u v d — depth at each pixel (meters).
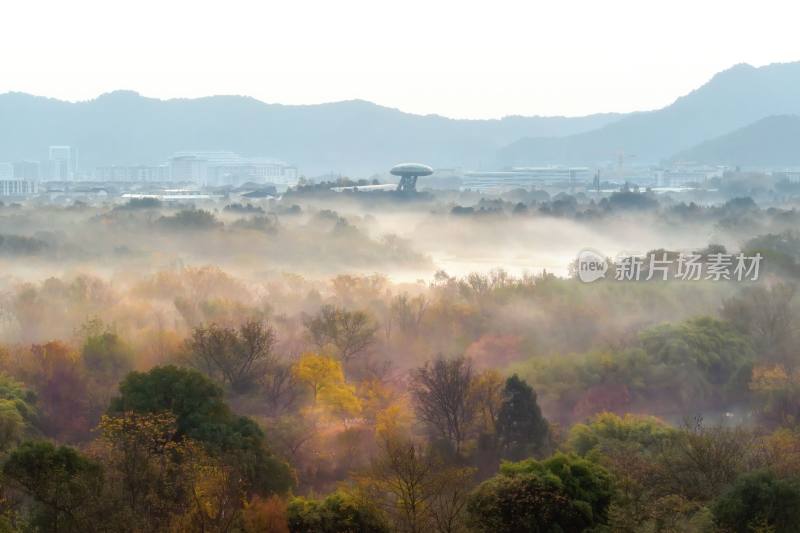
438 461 149.62
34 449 125.62
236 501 129.38
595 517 129.88
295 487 153.25
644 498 132.12
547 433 184.00
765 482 130.75
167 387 157.00
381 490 136.12
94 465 128.25
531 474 131.88
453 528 126.06
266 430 172.25
